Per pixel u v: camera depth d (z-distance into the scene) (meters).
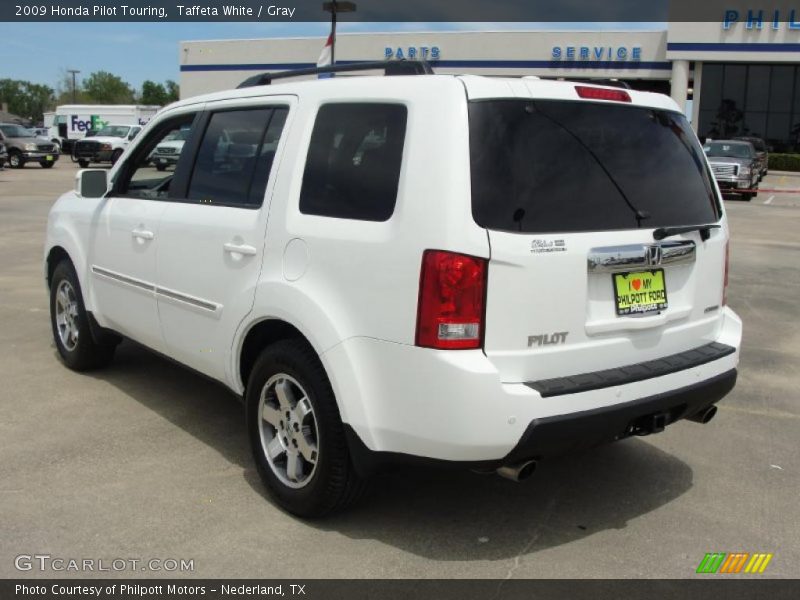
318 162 3.53
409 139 3.15
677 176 3.71
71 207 5.50
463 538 3.49
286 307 3.46
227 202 4.02
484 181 3.03
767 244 13.27
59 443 4.40
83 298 5.34
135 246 4.66
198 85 42.34
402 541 3.45
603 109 3.48
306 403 3.51
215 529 3.50
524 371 3.11
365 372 3.19
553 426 3.05
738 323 4.06
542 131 3.24
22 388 5.32
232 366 3.94
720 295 3.94
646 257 3.43
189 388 5.41
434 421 3.01
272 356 3.61
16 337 6.59
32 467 4.08
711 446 4.65
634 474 4.23
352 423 3.22
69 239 5.41
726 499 3.95
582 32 35.78
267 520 3.60
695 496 3.98
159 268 4.43
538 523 3.65
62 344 5.76
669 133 3.74
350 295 3.24
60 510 3.63
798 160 37.50
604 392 3.20
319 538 3.45
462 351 2.98
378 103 3.34
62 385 5.40
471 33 36.81
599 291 3.32
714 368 3.70
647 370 3.42
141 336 4.79
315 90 3.67
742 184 22.75
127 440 4.48
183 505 3.71
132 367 5.86
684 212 3.69
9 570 3.14
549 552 3.39
